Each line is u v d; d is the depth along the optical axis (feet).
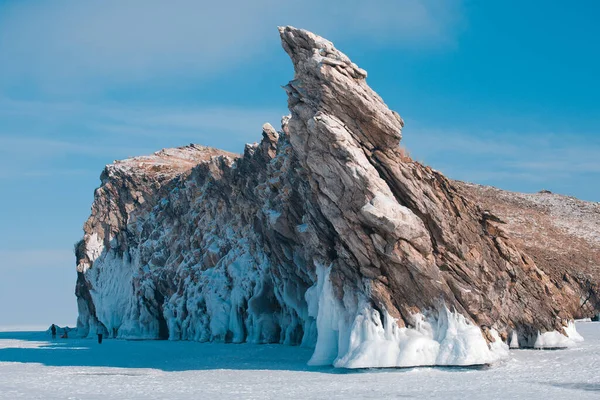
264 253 188.55
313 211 123.03
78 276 305.12
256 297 190.49
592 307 235.61
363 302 111.96
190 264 233.14
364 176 108.37
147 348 190.90
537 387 86.74
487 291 120.57
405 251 107.86
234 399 85.97
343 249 115.34
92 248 293.64
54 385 107.96
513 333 133.39
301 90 117.29
